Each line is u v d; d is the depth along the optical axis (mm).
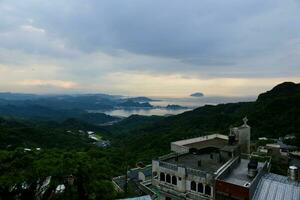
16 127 157250
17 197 35188
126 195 43281
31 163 33812
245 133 47656
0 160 33375
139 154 100250
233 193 34000
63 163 33938
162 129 192750
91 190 35219
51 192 37312
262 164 43438
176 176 41281
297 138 109938
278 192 34844
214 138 55906
